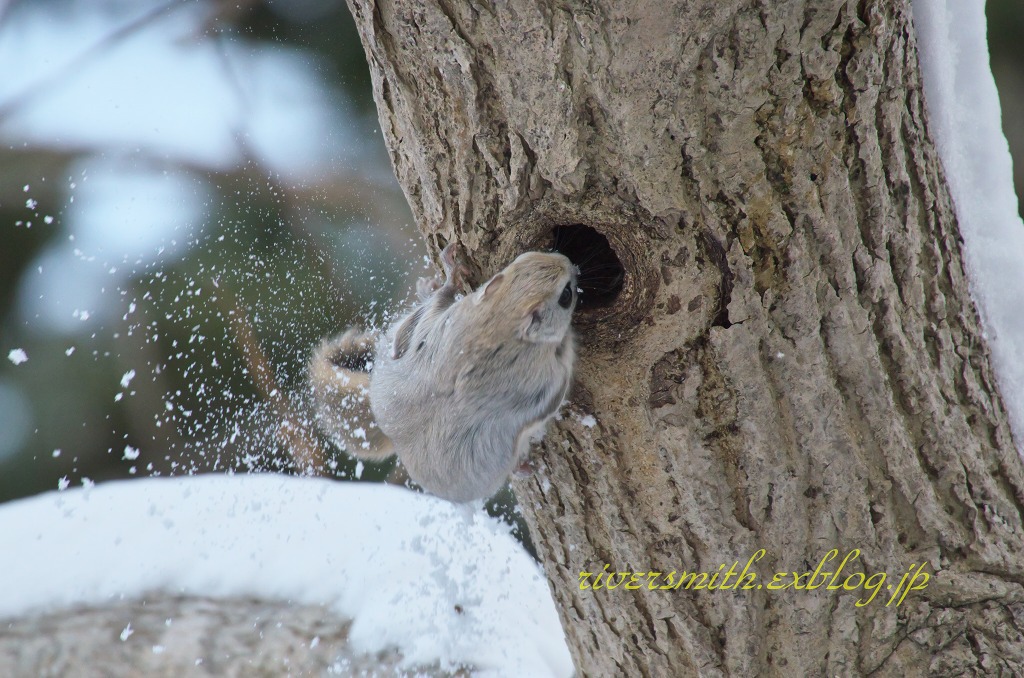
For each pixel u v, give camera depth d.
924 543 3.35
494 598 3.56
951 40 3.36
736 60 3.29
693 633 3.36
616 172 3.32
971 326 3.36
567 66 3.30
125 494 3.65
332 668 3.54
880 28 3.30
